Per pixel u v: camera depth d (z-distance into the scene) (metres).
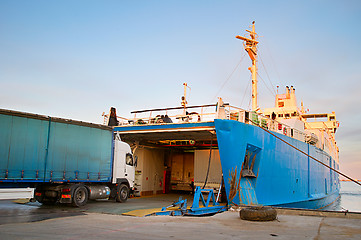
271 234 8.45
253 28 23.84
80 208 14.64
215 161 20.98
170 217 12.20
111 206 15.55
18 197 12.49
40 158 13.34
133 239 7.38
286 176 19.56
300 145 22.42
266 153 17.38
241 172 15.49
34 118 13.30
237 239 7.62
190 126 17.09
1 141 12.16
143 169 23.41
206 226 9.80
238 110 16.92
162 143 25.33
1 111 12.25
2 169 12.05
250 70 23.69
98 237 7.60
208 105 17.27
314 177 24.86
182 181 26.77
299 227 9.73
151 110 19.88
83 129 15.34
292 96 34.22
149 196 22.98
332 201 33.38
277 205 17.94
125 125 19.56
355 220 11.27
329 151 33.53
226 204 16.45
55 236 7.64
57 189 14.49
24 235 7.70
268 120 18.73
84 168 15.18
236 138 15.41
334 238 7.90
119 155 17.69
